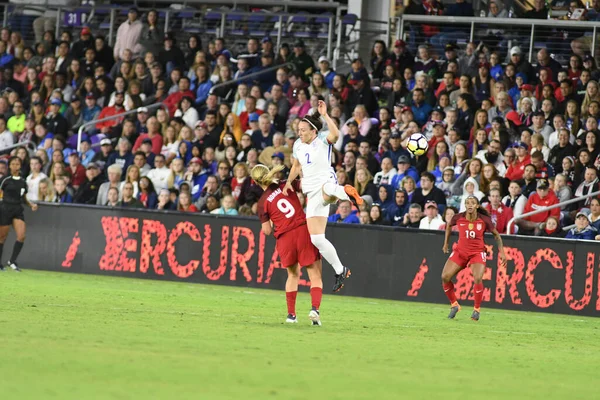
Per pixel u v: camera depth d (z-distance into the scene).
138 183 63.62
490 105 63.03
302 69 71.94
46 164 69.12
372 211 56.00
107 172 67.56
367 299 52.66
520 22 70.31
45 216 61.22
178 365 19.20
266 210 31.14
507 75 65.19
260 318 33.75
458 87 66.50
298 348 23.69
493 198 54.41
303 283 55.47
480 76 66.12
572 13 70.62
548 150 58.78
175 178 64.56
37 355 19.50
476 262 41.22
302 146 30.89
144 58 78.00
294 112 68.00
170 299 42.31
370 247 53.75
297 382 17.81
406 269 52.94
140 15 82.62
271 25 79.31
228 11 79.38
